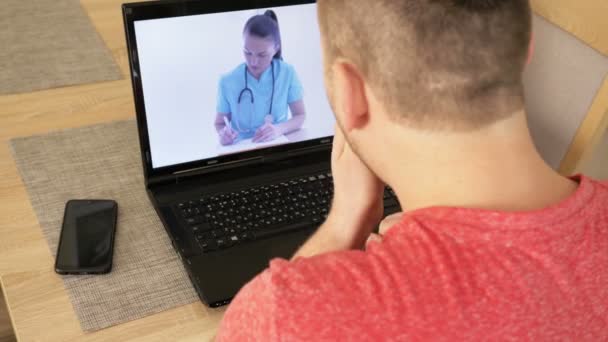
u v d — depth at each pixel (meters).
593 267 0.43
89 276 0.80
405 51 0.42
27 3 1.41
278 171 0.97
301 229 0.88
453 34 0.41
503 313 0.40
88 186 0.95
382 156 0.49
